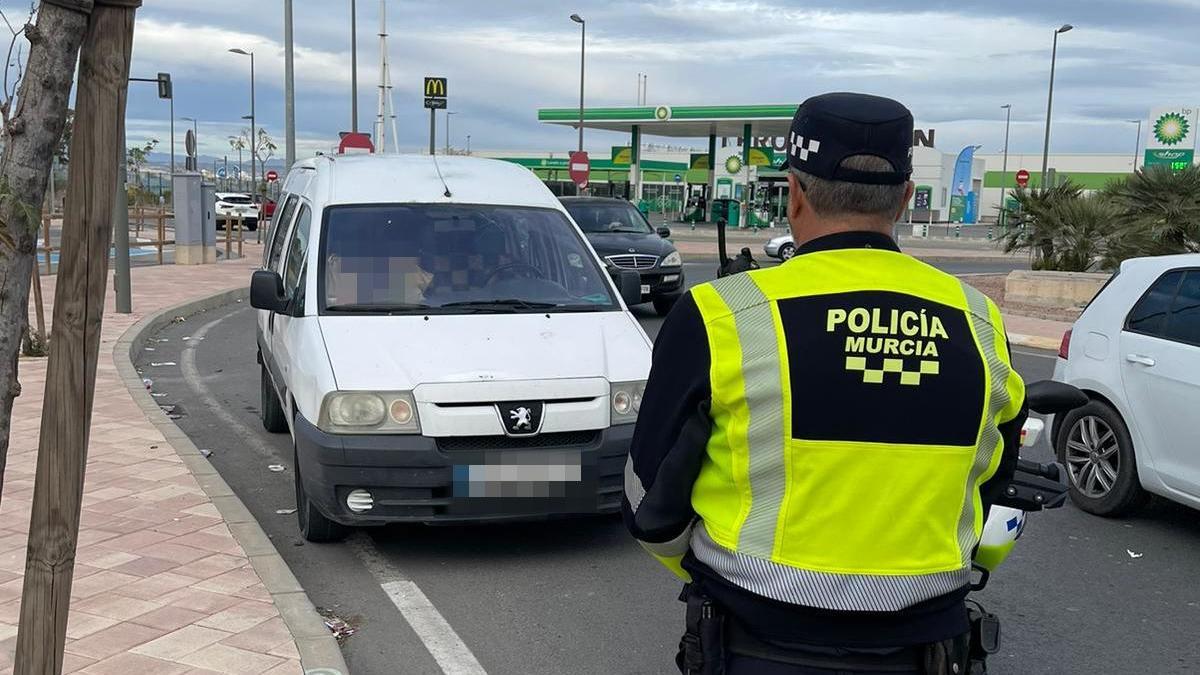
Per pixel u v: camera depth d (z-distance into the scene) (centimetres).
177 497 587
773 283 190
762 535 184
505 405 507
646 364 551
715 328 186
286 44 2314
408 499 503
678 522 196
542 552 555
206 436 805
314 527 549
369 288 596
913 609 185
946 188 6862
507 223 658
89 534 525
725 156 6131
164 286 1836
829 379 181
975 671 204
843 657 186
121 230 1407
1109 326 641
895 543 182
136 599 446
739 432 184
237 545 512
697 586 198
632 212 1788
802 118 199
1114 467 636
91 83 230
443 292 603
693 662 194
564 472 511
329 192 664
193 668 385
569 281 634
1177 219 1659
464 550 556
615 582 515
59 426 244
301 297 600
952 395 184
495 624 464
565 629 460
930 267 200
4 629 413
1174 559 570
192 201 2344
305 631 418
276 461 734
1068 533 613
